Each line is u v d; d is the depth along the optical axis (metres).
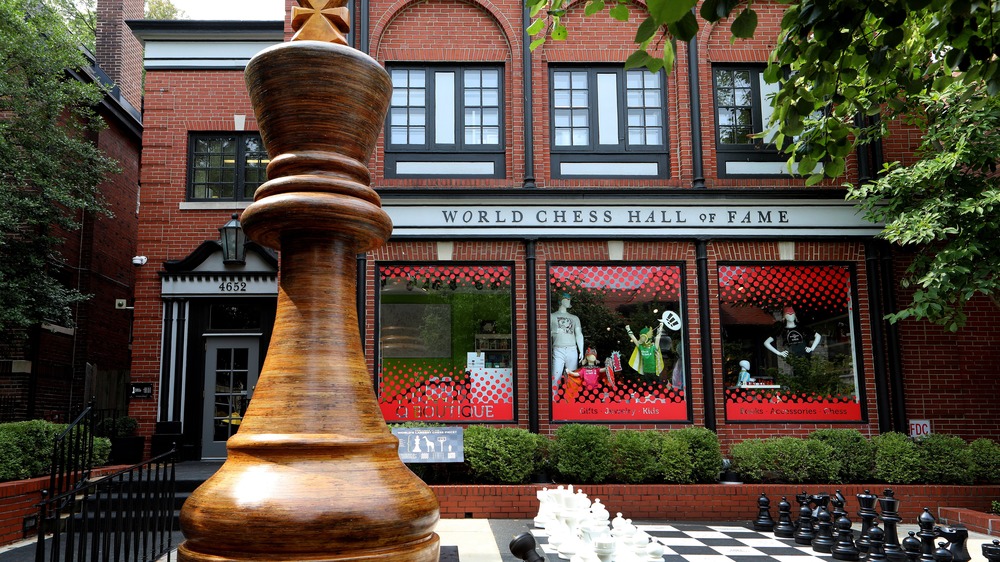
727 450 10.77
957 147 8.94
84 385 15.27
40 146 12.88
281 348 1.38
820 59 4.32
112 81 17.09
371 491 1.24
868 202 10.12
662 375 10.98
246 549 1.19
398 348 10.89
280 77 1.43
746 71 11.91
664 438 9.79
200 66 13.70
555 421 10.73
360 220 1.41
